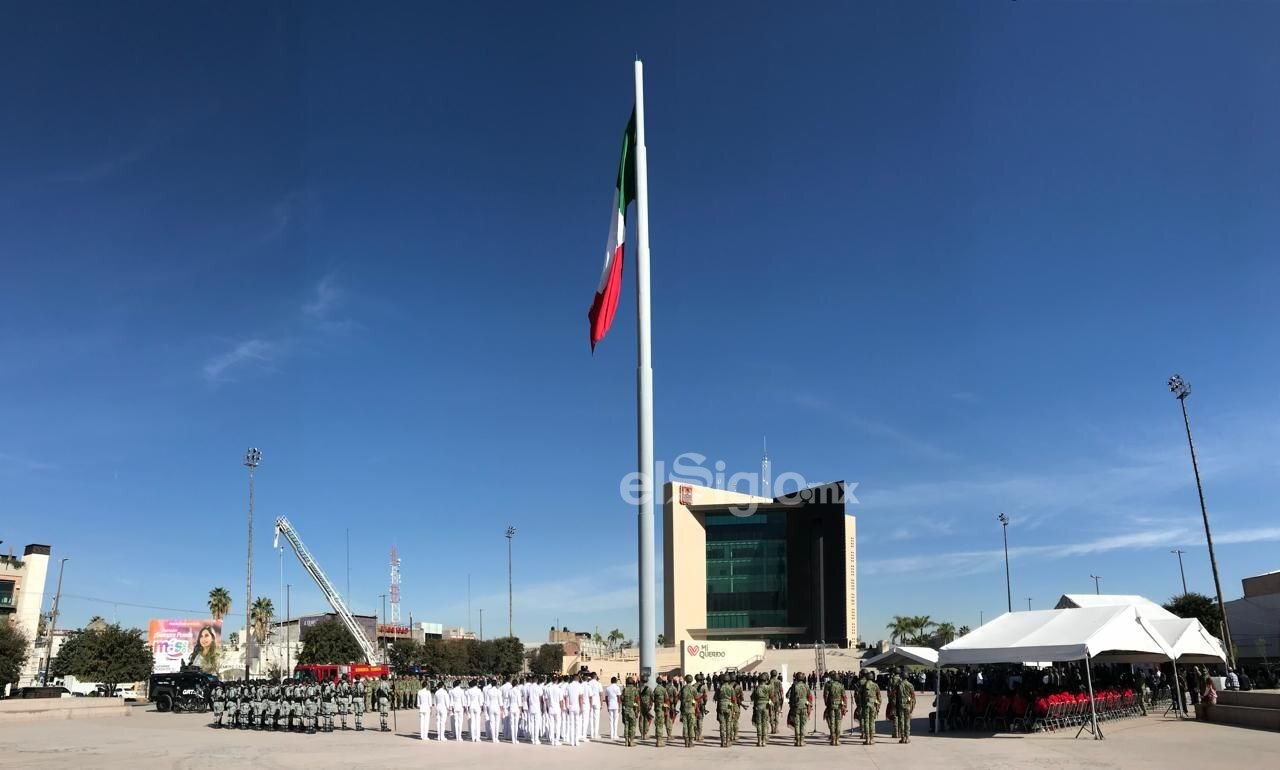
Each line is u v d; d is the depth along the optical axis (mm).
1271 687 53656
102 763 22766
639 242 30969
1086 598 51188
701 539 119875
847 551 109312
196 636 99125
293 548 86750
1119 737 26625
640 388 30172
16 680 66688
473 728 29828
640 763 22125
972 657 28672
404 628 143875
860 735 29141
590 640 172500
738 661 85188
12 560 86188
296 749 26578
